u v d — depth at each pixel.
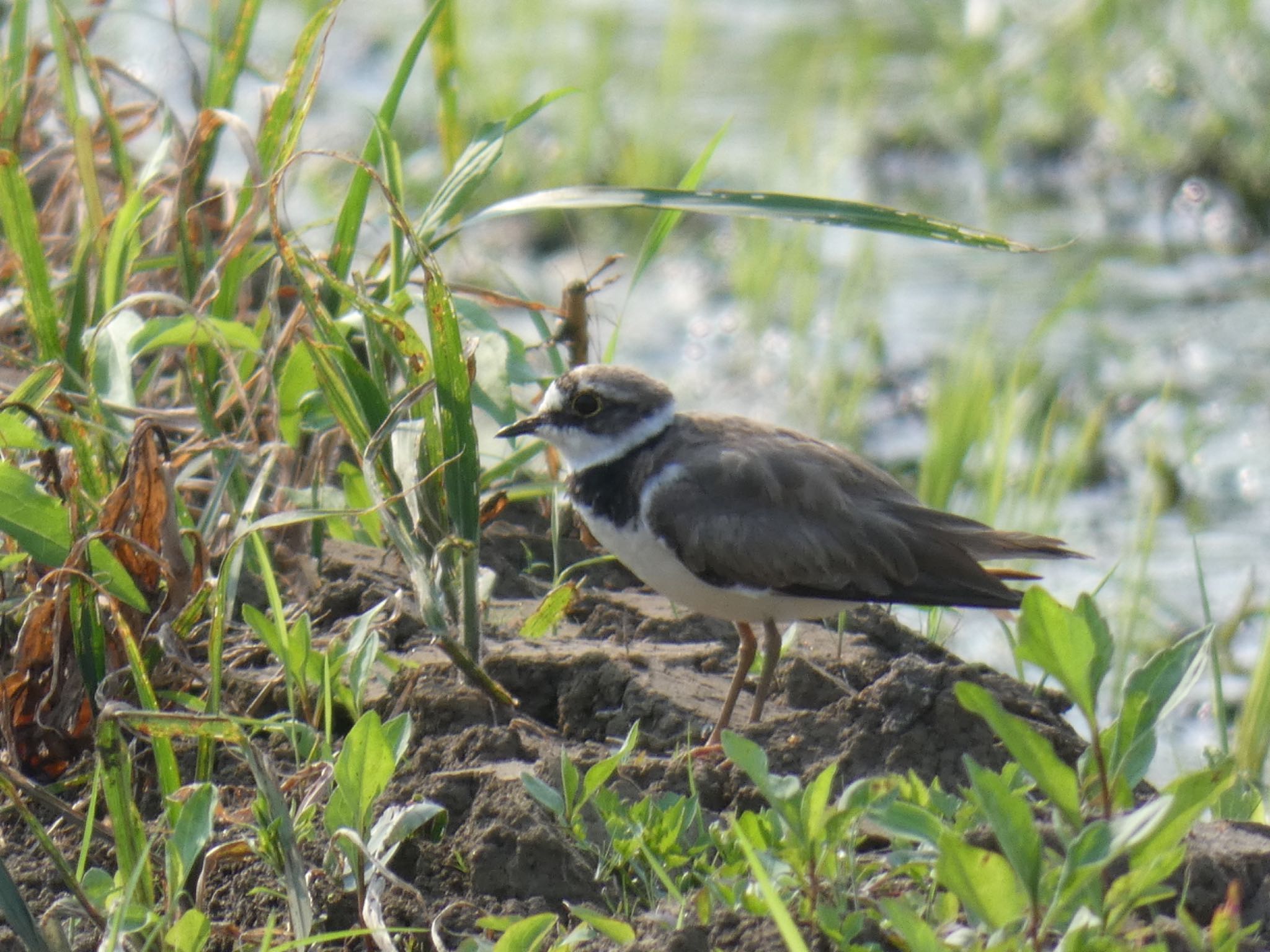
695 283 24.62
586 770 8.72
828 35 32.75
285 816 7.52
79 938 7.50
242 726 8.78
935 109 28.83
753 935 6.78
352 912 7.73
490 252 24.42
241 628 10.30
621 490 10.83
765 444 10.79
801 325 21.17
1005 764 8.80
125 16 27.91
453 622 9.97
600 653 10.07
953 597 10.43
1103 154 27.41
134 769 8.88
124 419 10.55
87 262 11.37
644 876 7.61
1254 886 7.45
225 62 12.95
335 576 11.09
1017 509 17.39
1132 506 17.98
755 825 7.31
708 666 10.71
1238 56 26.81
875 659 10.77
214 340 10.32
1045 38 28.73
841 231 25.88
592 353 15.74
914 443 19.64
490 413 10.81
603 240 25.67
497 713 9.40
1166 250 24.97
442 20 13.27
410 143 26.50
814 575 10.32
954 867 6.05
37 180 14.53
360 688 8.74
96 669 8.91
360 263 17.09
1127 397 20.28
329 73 29.64
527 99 28.08
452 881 7.97
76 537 8.95
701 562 10.41
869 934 6.73
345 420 9.93
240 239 11.38
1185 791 6.25
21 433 9.32
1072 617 6.51
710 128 28.20
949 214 26.31
